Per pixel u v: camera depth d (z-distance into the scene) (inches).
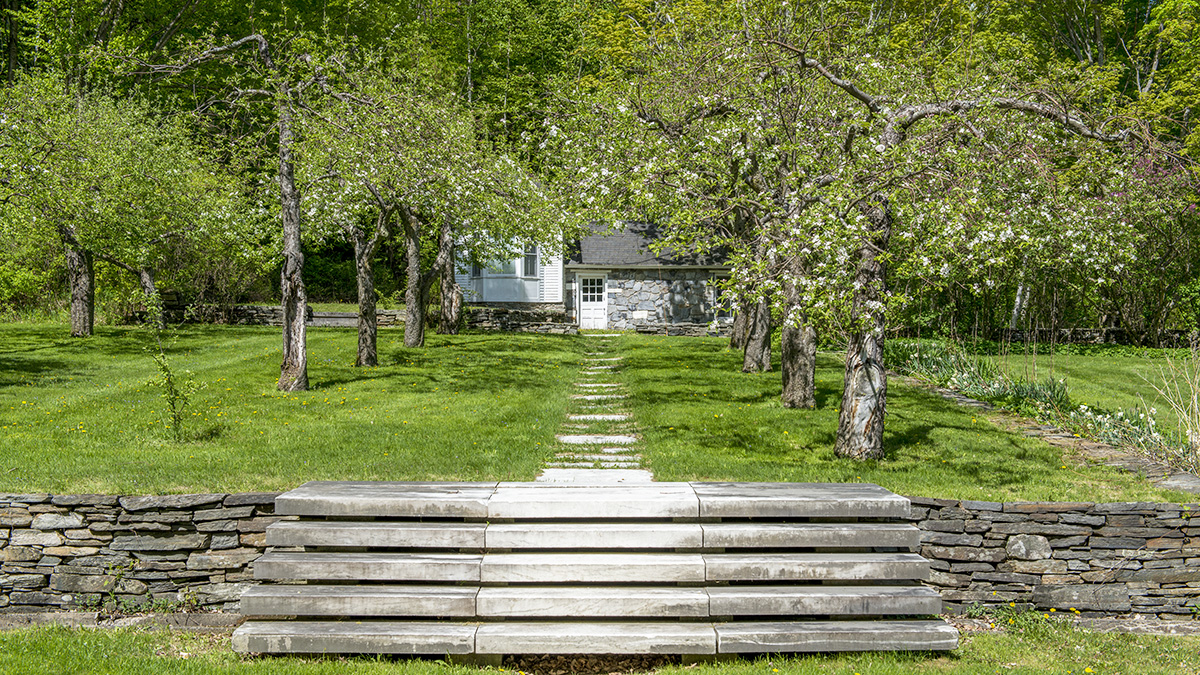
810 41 494.6
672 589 226.1
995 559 275.4
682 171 503.5
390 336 908.0
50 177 597.3
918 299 714.2
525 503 239.3
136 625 248.1
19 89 691.4
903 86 528.1
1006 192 473.1
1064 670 219.3
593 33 1056.8
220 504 259.9
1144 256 884.0
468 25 1322.6
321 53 611.5
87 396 503.2
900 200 393.7
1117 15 1186.6
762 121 489.7
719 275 1175.0
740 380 612.7
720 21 573.9
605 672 217.0
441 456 351.9
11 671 193.3
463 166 625.0
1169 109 946.1
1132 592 274.4
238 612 255.6
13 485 281.4
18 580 258.2
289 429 413.1
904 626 223.5
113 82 906.7
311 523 236.4
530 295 1202.6
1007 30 1112.8
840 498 242.5
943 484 322.0
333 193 684.1
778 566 225.9
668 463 349.1
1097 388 615.5
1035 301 845.8
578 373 689.0
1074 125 386.6
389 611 217.2
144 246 777.6
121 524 258.7
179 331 892.0
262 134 609.6
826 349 818.8
